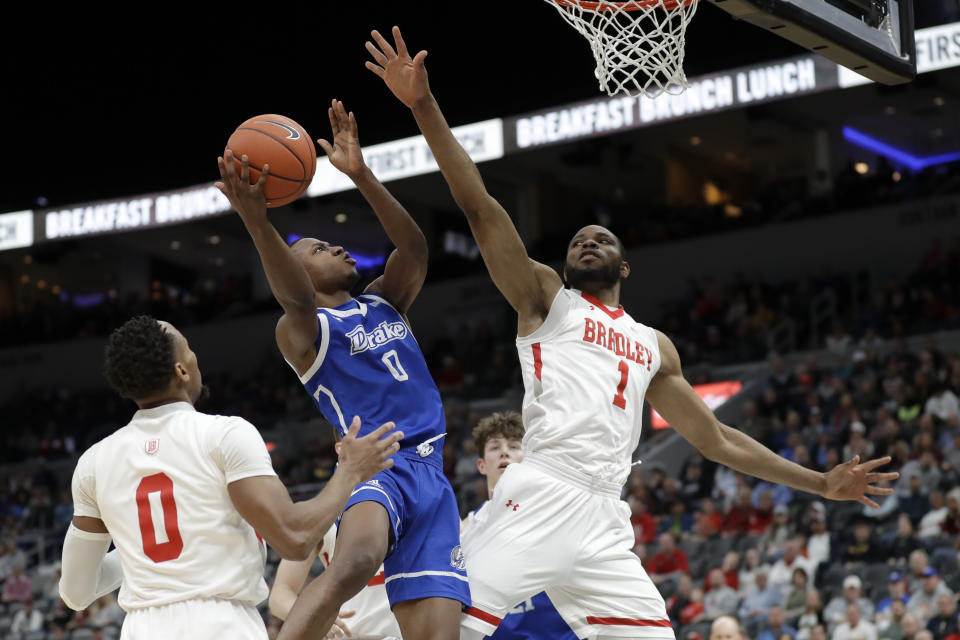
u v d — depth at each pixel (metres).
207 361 26.05
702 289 22.34
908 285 20.08
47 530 19.81
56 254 26.75
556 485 4.00
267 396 23.59
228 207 22.12
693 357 20.27
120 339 3.24
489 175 25.66
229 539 3.14
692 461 15.50
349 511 3.65
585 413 4.05
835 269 21.81
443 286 24.94
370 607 4.89
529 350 4.19
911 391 15.31
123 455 3.21
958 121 23.69
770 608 11.48
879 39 4.67
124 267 28.20
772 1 4.12
